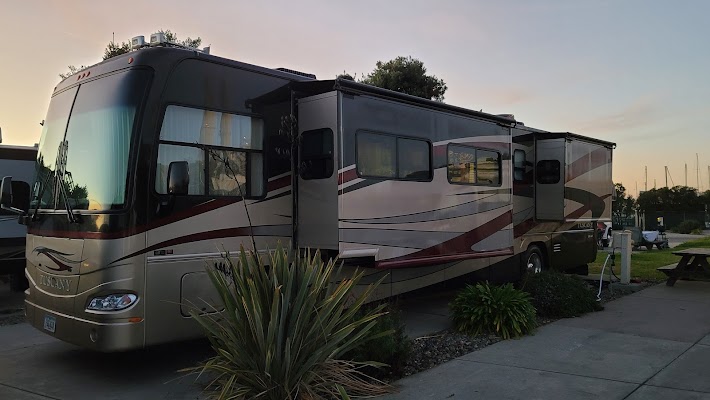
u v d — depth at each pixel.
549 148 10.95
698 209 54.28
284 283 4.53
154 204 5.25
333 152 6.33
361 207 6.56
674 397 4.75
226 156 5.87
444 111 7.93
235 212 5.92
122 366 5.94
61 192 5.64
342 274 6.86
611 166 12.77
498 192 8.95
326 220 6.39
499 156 9.02
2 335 7.30
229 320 4.46
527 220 10.45
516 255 10.12
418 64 28.64
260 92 6.25
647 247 22.27
